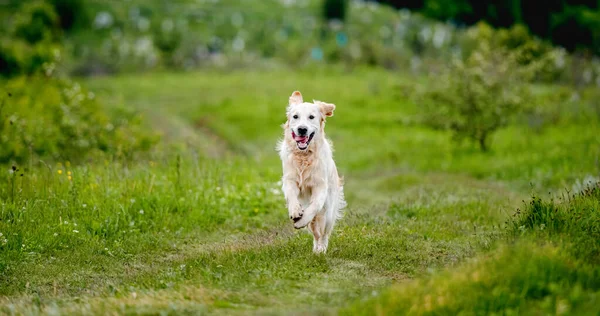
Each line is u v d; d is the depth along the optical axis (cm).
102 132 1811
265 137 2962
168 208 1210
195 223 1188
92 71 4950
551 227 820
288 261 808
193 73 5138
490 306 595
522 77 2266
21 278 880
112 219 1120
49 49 3109
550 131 2477
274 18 6962
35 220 1083
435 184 1642
